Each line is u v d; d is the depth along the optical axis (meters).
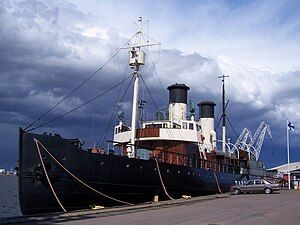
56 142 21.17
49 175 20.70
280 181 63.72
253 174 51.12
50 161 20.81
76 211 21.20
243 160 48.34
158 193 27.84
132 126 28.69
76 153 21.95
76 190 22.03
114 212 21.00
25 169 20.05
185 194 32.09
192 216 19.41
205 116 42.94
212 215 19.97
